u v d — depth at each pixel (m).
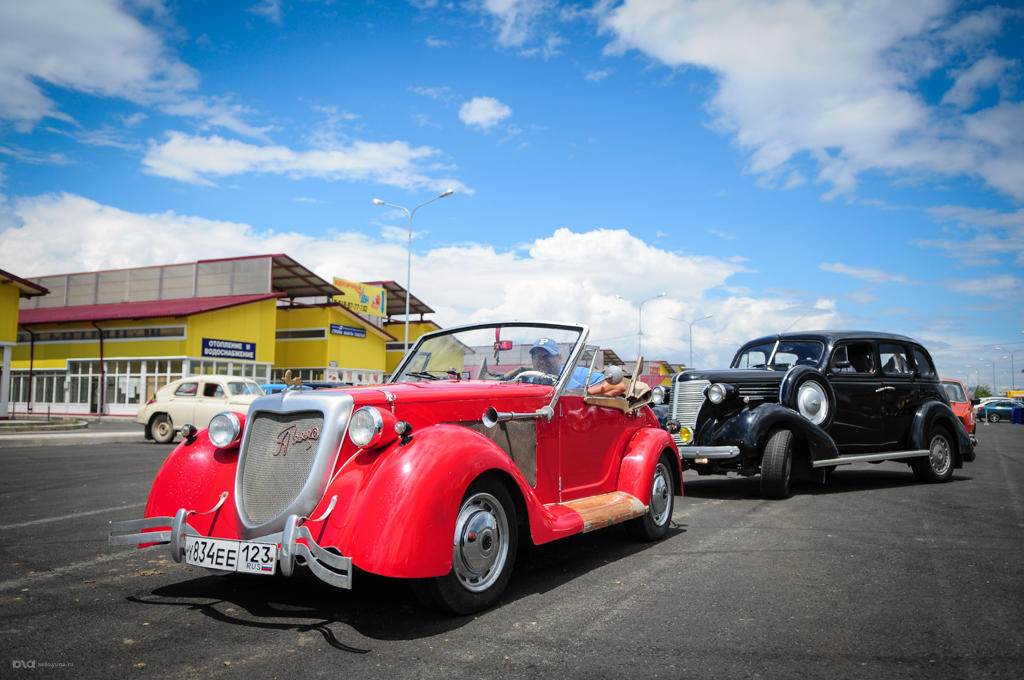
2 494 7.78
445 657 2.83
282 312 38.03
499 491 3.59
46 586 3.96
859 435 8.33
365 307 41.44
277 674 2.66
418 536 3.03
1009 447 17.03
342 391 3.51
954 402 17.92
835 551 4.80
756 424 7.27
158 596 3.74
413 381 5.01
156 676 2.64
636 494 4.92
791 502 7.20
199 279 36.06
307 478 3.22
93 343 31.91
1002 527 5.70
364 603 3.59
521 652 2.88
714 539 5.27
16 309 25.23
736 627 3.20
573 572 4.26
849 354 8.54
